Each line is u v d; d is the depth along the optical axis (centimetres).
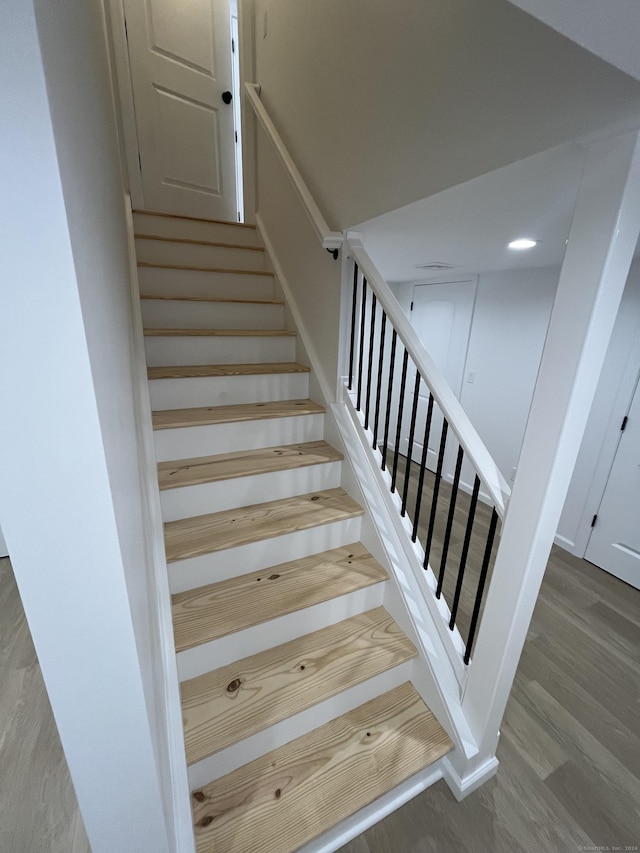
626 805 122
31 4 27
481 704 117
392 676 138
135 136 260
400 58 112
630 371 221
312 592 138
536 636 189
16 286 32
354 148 142
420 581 144
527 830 115
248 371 186
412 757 120
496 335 296
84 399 37
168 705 100
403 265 248
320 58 155
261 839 100
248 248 240
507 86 81
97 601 45
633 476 225
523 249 186
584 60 65
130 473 74
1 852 109
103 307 55
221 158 299
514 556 100
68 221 32
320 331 190
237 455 170
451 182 100
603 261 75
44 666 45
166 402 173
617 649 183
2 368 34
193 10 265
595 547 247
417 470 376
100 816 56
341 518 157
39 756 131
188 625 121
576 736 142
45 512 39
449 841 112
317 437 191
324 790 111
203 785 109
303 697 118
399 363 395
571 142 73
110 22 216
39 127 29
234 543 136
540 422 90
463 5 88
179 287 210
